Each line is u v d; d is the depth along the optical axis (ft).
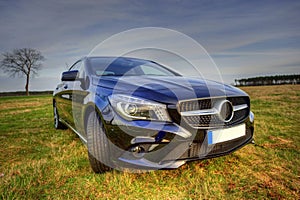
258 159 7.25
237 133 6.17
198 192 5.28
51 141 10.32
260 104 23.35
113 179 5.92
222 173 6.26
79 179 6.01
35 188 5.55
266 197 5.02
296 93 39.68
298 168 6.54
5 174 6.41
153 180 5.90
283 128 11.63
